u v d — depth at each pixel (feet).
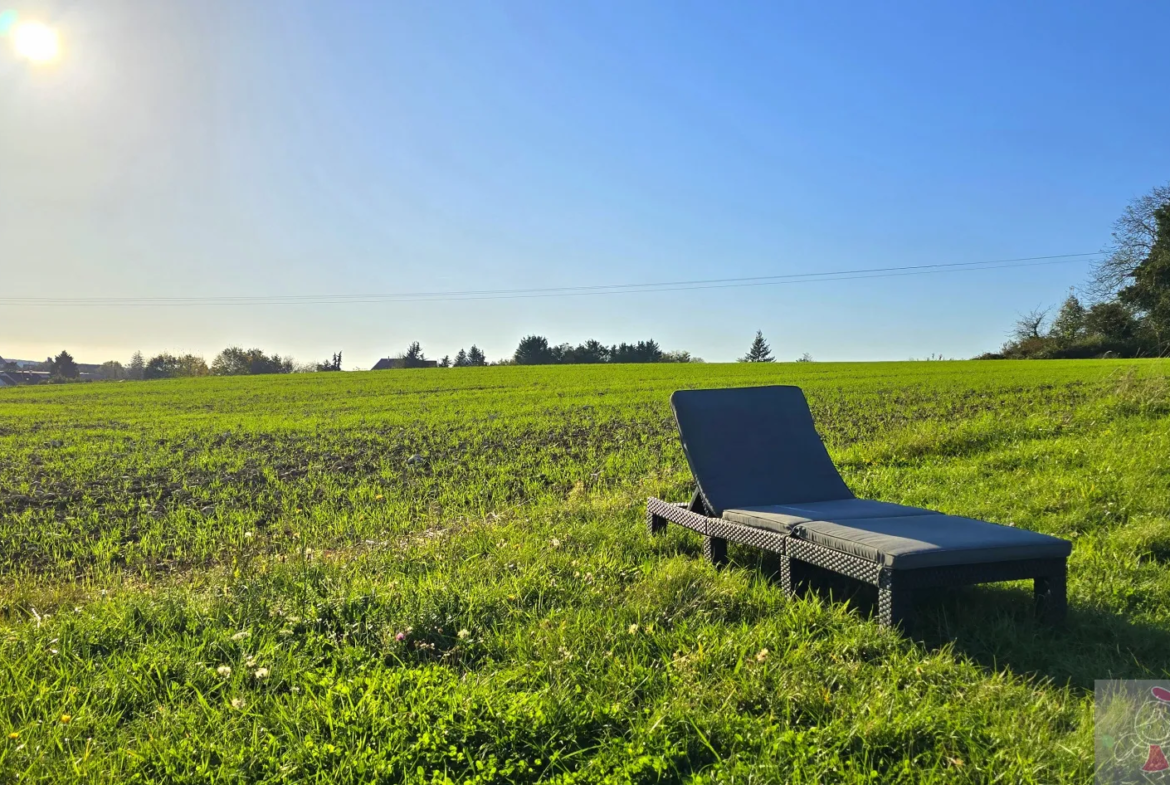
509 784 9.79
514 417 71.51
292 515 31.89
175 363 353.72
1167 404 41.75
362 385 147.74
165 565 25.59
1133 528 20.42
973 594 16.38
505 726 10.72
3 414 102.17
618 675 12.38
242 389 148.46
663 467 38.17
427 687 11.95
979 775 9.57
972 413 56.44
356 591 16.42
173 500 36.99
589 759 10.22
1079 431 37.47
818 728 10.64
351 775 9.86
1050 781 9.49
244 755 10.43
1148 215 137.08
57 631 14.79
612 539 21.93
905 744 10.32
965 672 12.44
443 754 10.22
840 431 50.11
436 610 15.12
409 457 47.80
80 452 57.93
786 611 15.11
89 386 172.04
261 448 56.54
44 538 29.71
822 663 12.77
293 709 11.65
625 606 15.51
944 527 15.64
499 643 14.01
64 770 10.21
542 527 24.38
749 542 17.61
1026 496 25.13
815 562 15.60
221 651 14.05
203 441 63.21
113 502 37.45
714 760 10.20
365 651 13.70
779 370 153.38
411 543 23.93
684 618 14.96
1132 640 13.92
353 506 33.04
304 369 354.74
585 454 45.42
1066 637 14.16
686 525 20.29
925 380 103.91
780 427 22.17
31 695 12.37
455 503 32.73
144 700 12.43
